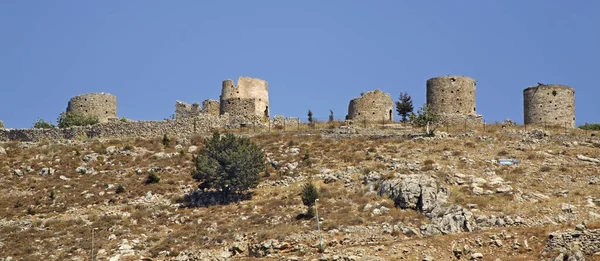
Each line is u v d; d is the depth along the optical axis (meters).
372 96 125.25
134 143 115.88
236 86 130.62
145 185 102.44
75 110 132.62
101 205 98.19
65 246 87.06
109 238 88.44
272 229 84.94
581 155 100.06
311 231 83.31
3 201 99.81
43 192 102.00
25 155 113.12
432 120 115.56
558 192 89.94
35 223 92.81
